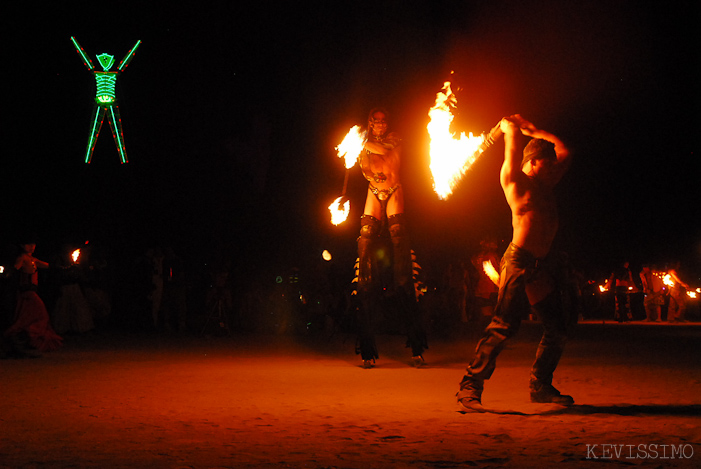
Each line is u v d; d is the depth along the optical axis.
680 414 6.41
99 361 12.05
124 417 6.48
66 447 5.18
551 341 7.03
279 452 4.95
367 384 9.00
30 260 13.63
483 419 6.25
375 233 11.59
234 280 21.45
